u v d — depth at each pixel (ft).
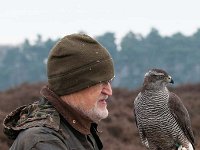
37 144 13.12
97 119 14.38
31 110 14.29
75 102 14.11
